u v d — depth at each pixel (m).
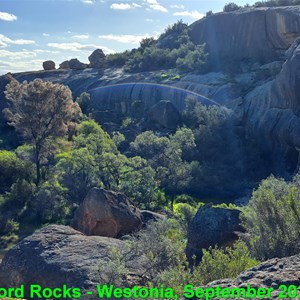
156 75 69.44
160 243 13.12
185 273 9.98
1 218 34.16
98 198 22.36
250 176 46.12
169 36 87.50
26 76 86.62
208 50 73.50
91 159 37.12
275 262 8.04
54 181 38.31
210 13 85.06
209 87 59.47
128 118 60.69
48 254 14.48
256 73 59.59
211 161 46.72
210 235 15.29
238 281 7.48
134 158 38.94
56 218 35.88
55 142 48.03
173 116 54.72
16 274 14.41
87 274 13.14
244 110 51.38
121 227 22.23
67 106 48.06
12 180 43.00
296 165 44.06
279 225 11.56
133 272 12.42
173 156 43.47
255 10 69.69
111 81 72.81
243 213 14.96
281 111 46.28
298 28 63.56
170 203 38.38
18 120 47.31
